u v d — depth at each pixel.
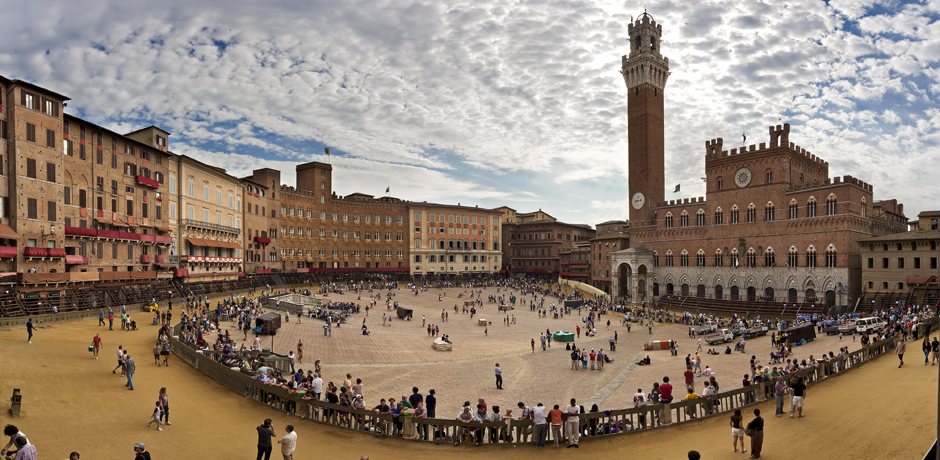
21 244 61.34
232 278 116.56
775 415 30.78
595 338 80.62
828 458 23.64
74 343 46.56
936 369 39.41
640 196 142.50
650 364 58.66
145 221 86.12
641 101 143.50
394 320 94.44
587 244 182.12
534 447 26.67
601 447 26.62
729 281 119.69
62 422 26.30
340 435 28.25
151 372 38.81
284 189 147.00
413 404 31.31
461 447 26.72
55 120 66.56
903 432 26.03
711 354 64.38
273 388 32.84
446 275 177.00
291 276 141.12
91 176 74.00
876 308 89.62
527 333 85.25
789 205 110.00
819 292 103.69
